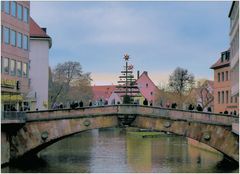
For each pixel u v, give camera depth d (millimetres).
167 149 81812
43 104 94938
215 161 63219
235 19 69312
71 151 76250
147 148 83625
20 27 67500
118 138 113062
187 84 154375
